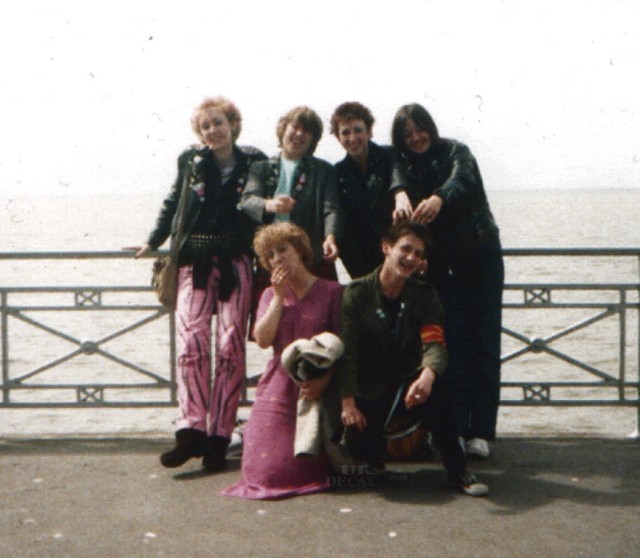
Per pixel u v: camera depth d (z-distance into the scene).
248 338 5.21
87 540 3.93
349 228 5.16
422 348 4.55
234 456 5.16
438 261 5.07
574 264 28.05
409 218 4.78
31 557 3.75
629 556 3.71
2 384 5.72
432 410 4.52
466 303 5.14
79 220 92.69
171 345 5.70
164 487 4.61
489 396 5.07
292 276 4.75
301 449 4.44
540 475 4.76
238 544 3.87
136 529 4.05
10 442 5.43
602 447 5.28
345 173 5.15
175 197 5.26
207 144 5.10
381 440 4.59
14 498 4.46
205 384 4.93
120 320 19.53
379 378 4.57
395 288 4.54
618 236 47.19
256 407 4.71
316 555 3.75
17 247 48.59
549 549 3.79
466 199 5.02
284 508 4.30
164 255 5.46
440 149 5.12
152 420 11.48
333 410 4.59
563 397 12.72
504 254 5.46
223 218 5.04
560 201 146.75
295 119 4.98
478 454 5.00
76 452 5.21
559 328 17.78
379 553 3.76
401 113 5.09
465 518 4.15
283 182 5.05
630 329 17.14
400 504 4.34
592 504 4.32
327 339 4.45
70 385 5.71
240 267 5.05
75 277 30.47
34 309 5.68
